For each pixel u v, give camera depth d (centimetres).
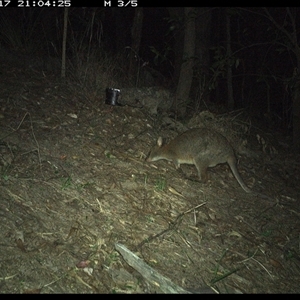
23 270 121
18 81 228
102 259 133
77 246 135
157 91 255
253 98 372
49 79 240
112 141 203
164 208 167
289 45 271
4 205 142
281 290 146
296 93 281
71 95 229
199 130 203
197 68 268
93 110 222
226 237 163
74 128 201
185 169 209
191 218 167
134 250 141
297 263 163
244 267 150
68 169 172
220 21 401
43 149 179
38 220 141
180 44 303
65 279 122
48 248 131
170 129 233
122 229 149
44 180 161
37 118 199
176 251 147
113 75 262
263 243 166
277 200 201
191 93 288
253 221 179
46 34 298
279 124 347
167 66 409
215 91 398
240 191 201
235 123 264
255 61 399
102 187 168
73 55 259
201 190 190
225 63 255
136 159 197
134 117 228
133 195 169
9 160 166
